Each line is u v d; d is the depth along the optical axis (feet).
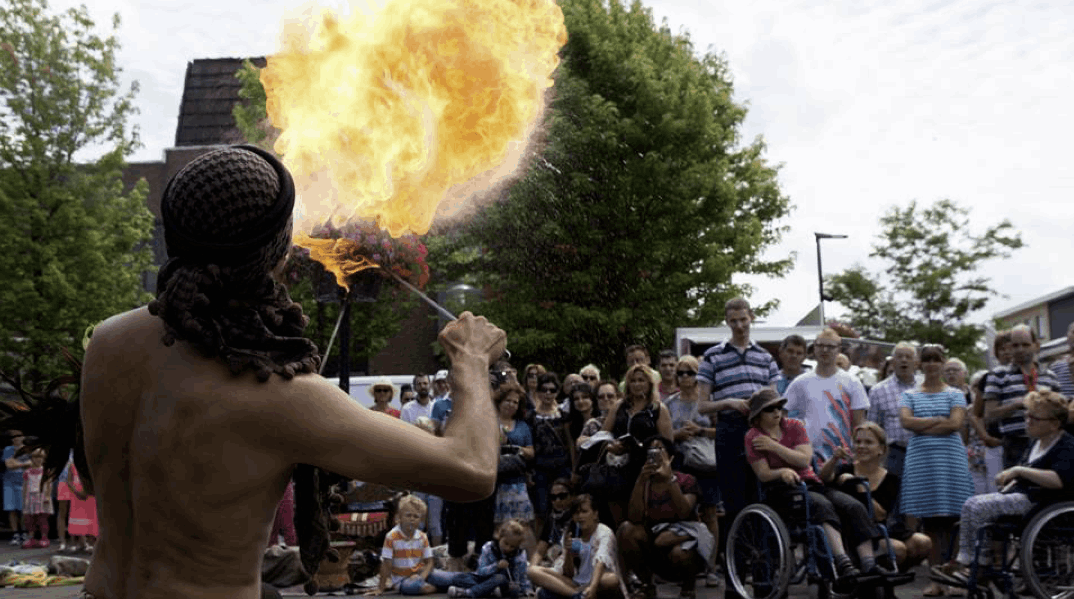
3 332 67.97
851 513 24.86
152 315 5.31
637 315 74.02
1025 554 23.29
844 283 109.29
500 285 75.25
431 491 5.26
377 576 33.12
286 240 5.29
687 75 77.00
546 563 29.45
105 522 5.34
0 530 56.90
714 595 28.37
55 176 72.74
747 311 27.68
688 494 28.12
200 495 4.98
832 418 28.27
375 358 89.45
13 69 71.10
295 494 5.27
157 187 94.38
